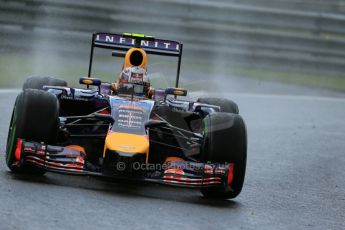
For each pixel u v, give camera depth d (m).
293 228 25.53
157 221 23.64
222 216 25.81
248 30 74.44
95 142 30.80
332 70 76.50
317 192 32.56
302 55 75.88
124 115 28.36
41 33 65.00
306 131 48.66
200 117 32.09
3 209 22.56
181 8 72.12
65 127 30.36
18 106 27.61
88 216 23.08
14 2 63.62
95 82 31.22
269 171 36.03
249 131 46.56
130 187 29.31
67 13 66.25
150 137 31.53
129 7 69.75
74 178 29.55
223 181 27.64
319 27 77.06
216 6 73.38
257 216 26.70
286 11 76.12
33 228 20.98
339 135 48.59
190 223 24.02
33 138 27.38
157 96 31.83
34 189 25.83
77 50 66.69
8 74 57.88
